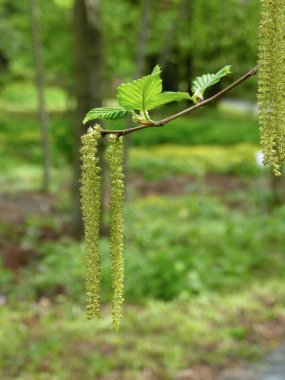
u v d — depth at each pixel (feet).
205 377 20.52
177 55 61.98
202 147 74.43
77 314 25.49
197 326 24.14
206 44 61.16
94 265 5.12
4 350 21.74
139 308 26.35
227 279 29.40
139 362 21.11
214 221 41.16
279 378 20.51
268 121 4.49
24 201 49.24
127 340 22.95
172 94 4.87
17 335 23.11
